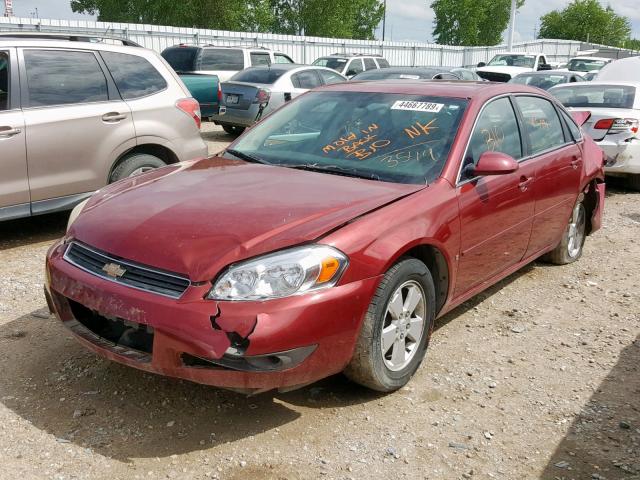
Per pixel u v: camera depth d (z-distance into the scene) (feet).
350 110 14.78
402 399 11.65
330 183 12.15
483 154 12.93
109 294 9.87
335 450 10.08
